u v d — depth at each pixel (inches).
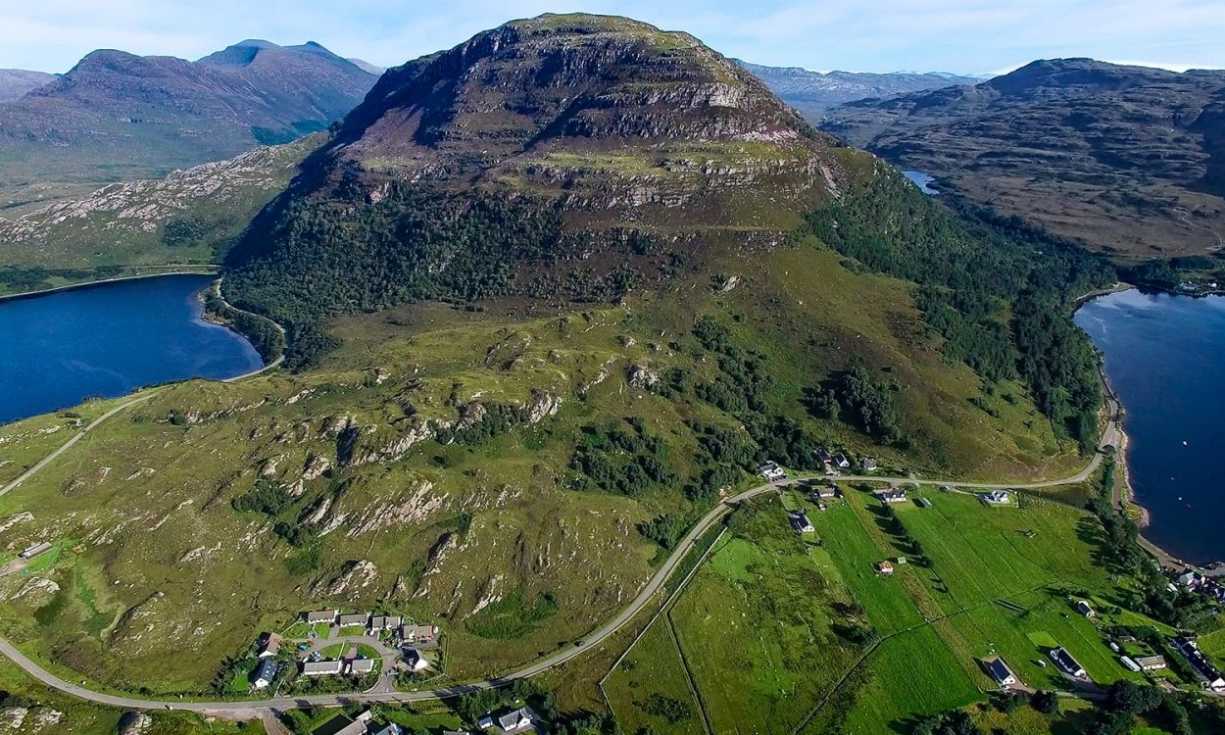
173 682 6343.5
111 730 5871.1
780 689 6579.7
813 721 6259.8
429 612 7214.6
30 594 7032.5
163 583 7288.4
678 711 6323.8
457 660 6737.2
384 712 6146.7
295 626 6953.7
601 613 7352.4
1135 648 6978.4
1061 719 6225.4
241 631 6865.2
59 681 6289.4
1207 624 7249.0
